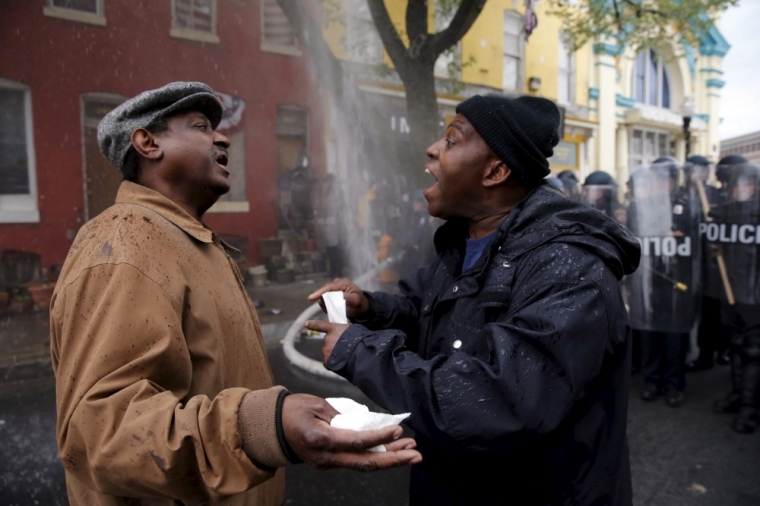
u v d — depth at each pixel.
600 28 8.68
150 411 0.85
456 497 1.21
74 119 7.77
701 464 2.91
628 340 1.17
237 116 9.26
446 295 1.27
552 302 1.03
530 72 13.37
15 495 2.56
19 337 5.41
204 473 0.82
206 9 8.81
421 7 6.02
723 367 4.77
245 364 1.18
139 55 8.23
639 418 3.60
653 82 17.12
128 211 1.06
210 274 1.14
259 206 9.58
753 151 20.02
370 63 10.29
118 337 0.92
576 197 5.82
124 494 0.92
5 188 7.38
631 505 1.22
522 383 0.97
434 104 6.29
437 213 1.37
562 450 1.12
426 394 1.00
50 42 7.50
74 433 0.90
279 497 1.32
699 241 3.59
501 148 1.22
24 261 7.45
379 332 1.14
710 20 8.32
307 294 7.88
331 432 0.77
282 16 9.53
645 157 16.94
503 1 12.59
